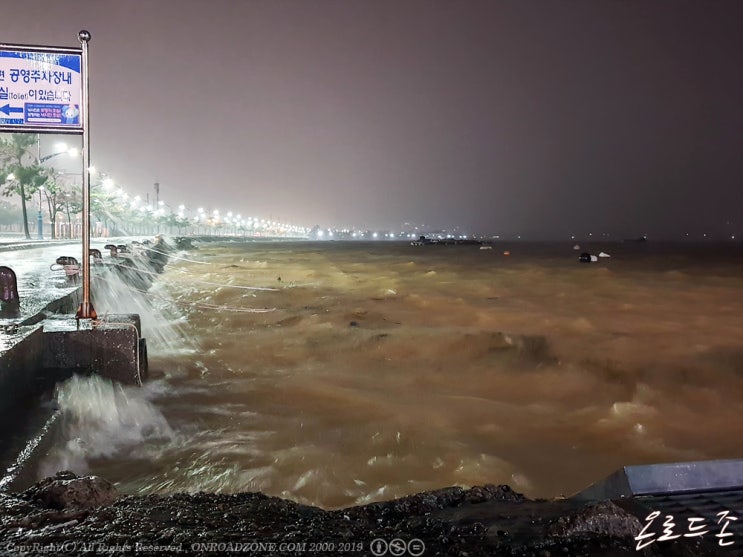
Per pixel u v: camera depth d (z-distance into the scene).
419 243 160.62
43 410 7.65
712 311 26.36
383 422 10.48
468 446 9.47
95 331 9.45
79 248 39.38
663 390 13.40
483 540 3.80
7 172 50.06
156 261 44.91
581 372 14.94
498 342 18.14
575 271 49.78
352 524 4.20
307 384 13.07
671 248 128.25
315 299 29.77
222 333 19.53
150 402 10.61
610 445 9.80
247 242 160.50
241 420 10.24
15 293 12.16
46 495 4.41
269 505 4.63
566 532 3.75
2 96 8.97
